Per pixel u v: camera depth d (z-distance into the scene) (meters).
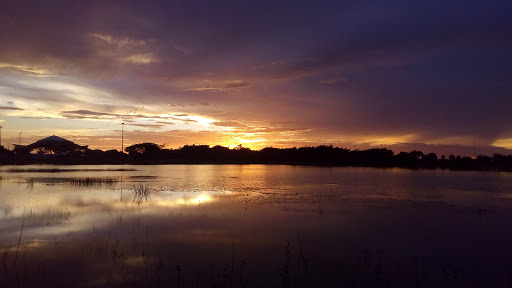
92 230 13.77
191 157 117.00
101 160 100.38
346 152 107.62
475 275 9.35
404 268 9.84
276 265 9.95
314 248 11.64
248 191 28.36
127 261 10.12
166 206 19.92
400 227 14.87
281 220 16.09
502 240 12.81
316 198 23.94
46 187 29.81
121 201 21.77
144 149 114.06
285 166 92.50
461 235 13.52
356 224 15.34
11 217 16.27
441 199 23.48
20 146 101.25
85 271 9.32
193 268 9.63
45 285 8.41
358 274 9.33
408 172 60.75
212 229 14.15
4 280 8.70
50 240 12.24
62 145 104.69
